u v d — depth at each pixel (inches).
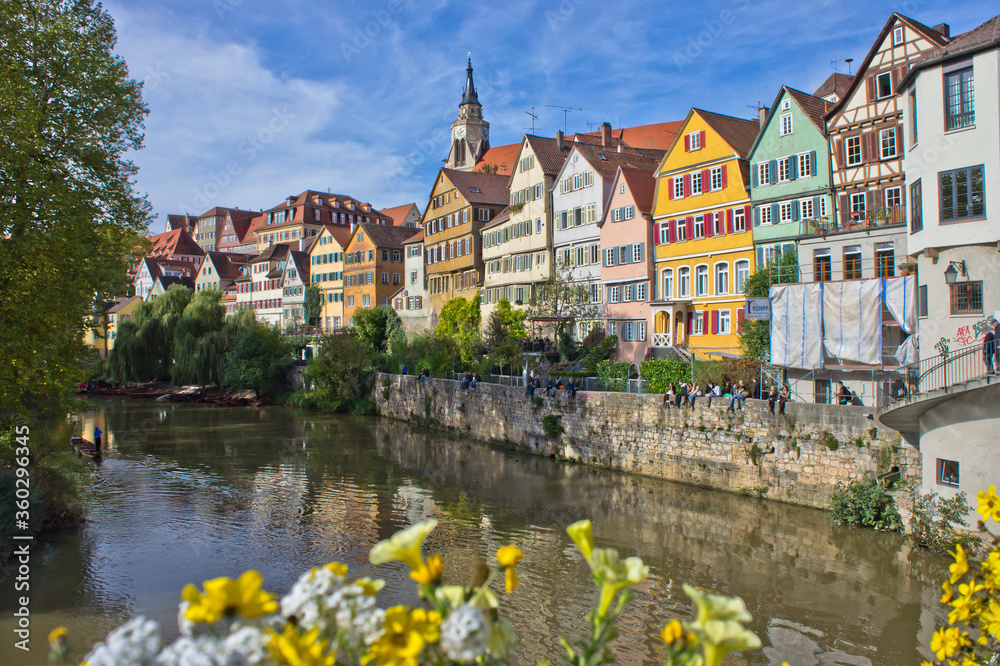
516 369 1707.7
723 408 1043.3
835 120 1289.4
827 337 1083.9
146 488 1121.4
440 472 1250.0
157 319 2706.7
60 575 711.1
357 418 2054.6
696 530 864.3
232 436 1691.7
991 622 160.6
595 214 1889.8
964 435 692.7
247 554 792.3
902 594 653.3
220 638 78.0
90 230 832.9
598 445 1267.2
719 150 1531.7
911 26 1165.7
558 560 771.4
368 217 4377.5
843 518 851.4
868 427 860.0
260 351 2504.9
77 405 882.1
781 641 569.9
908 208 847.1
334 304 3358.8
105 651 70.1
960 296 761.6
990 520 666.8
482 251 2426.2
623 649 561.9
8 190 767.1
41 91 820.6
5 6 764.0
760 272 1320.1
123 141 902.4
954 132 759.7
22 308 784.3
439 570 95.5
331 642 84.4
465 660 82.7
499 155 4160.9
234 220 4766.2
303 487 1136.2
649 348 1636.3
